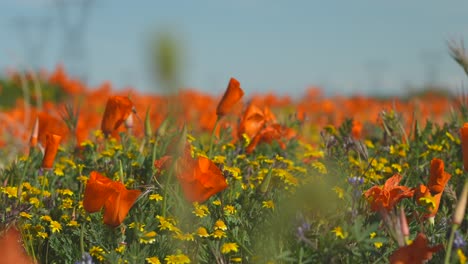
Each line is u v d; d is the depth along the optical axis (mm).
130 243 5562
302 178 7477
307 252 5090
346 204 5457
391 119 9180
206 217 5824
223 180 5281
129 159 7668
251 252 5551
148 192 5938
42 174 7715
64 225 6086
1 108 28016
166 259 5215
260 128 8648
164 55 3309
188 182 5336
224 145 8445
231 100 7402
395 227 4727
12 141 12250
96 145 8219
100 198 5141
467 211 6391
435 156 8453
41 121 8273
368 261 5188
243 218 6023
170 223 5617
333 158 7812
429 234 5832
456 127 8977
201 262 5582
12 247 4336
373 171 7551
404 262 4648
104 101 26047
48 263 5996
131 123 8547
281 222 5523
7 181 7449
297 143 8703
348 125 8711
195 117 14727
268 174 6188
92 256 5520
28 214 6078
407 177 7848
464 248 4969
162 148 7406
